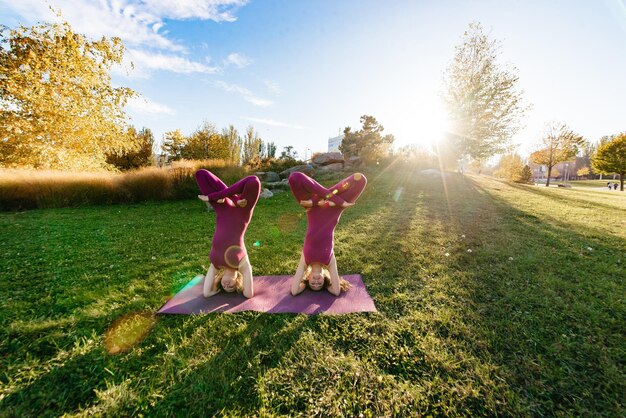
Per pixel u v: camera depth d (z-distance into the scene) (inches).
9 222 256.7
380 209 274.7
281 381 64.3
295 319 88.6
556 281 112.5
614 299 99.2
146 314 92.7
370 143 847.1
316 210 103.9
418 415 56.0
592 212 258.5
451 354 72.7
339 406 58.0
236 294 107.4
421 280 117.8
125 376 65.9
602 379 64.7
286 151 1168.8
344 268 133.7
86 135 484.1
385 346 76.2
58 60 454.0
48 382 63.2
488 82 553.0
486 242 165.8
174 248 170.1
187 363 69.2
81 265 139.8
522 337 79.2
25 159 432.1
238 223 103.5
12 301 100.7
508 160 1112.8
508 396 59.9
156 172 403.2
